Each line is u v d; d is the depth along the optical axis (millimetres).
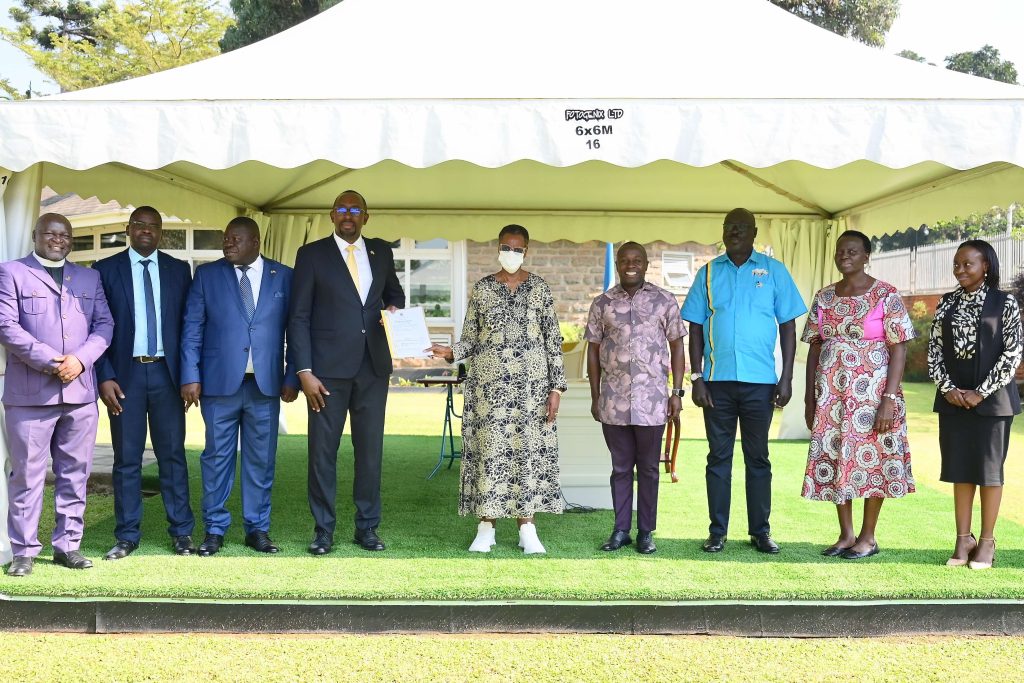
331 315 4852
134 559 4680
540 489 4887
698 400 4953
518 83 4738
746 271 4902
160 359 4801
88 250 16156
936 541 5211
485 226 9383
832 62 5141
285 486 7043
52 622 4051
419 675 3539
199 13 20047
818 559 4750
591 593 4074
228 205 8586
